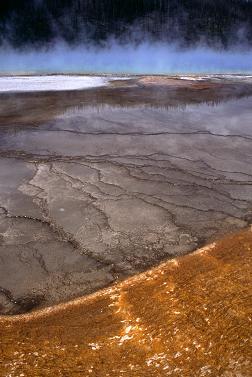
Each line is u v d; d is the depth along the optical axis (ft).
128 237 9.66
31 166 14.05
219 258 8.38
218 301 6.71
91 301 7.15
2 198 11.54
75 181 12.78
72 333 6.25
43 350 5.86
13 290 7.75
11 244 9.32
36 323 6.60
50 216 10.58
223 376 5.20
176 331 6.06
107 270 8.40
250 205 11.36
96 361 5.57
